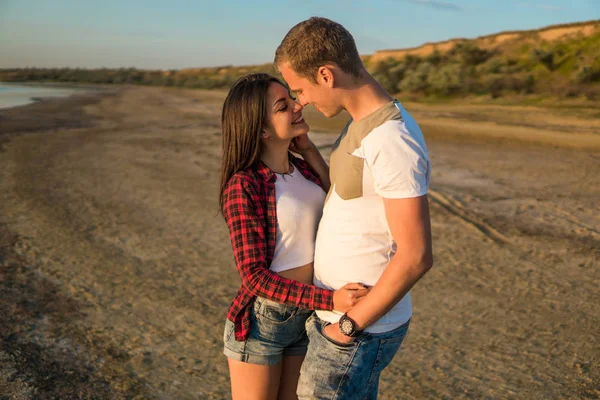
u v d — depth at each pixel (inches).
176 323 167.3
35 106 1208.8
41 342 151.0
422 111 975.0
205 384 131.8
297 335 79.0
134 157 488.1
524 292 188.5
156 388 129.5
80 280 202.2
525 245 238.2
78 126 778.8
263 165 76.5
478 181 371.9
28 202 321.1
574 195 327.3
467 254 228.5
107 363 140.9
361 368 69.0
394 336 70.7
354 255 67.8
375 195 66.2
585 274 204.1
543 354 145.3
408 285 62.2
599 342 151.1
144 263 222.5
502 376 134.5
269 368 78.4
